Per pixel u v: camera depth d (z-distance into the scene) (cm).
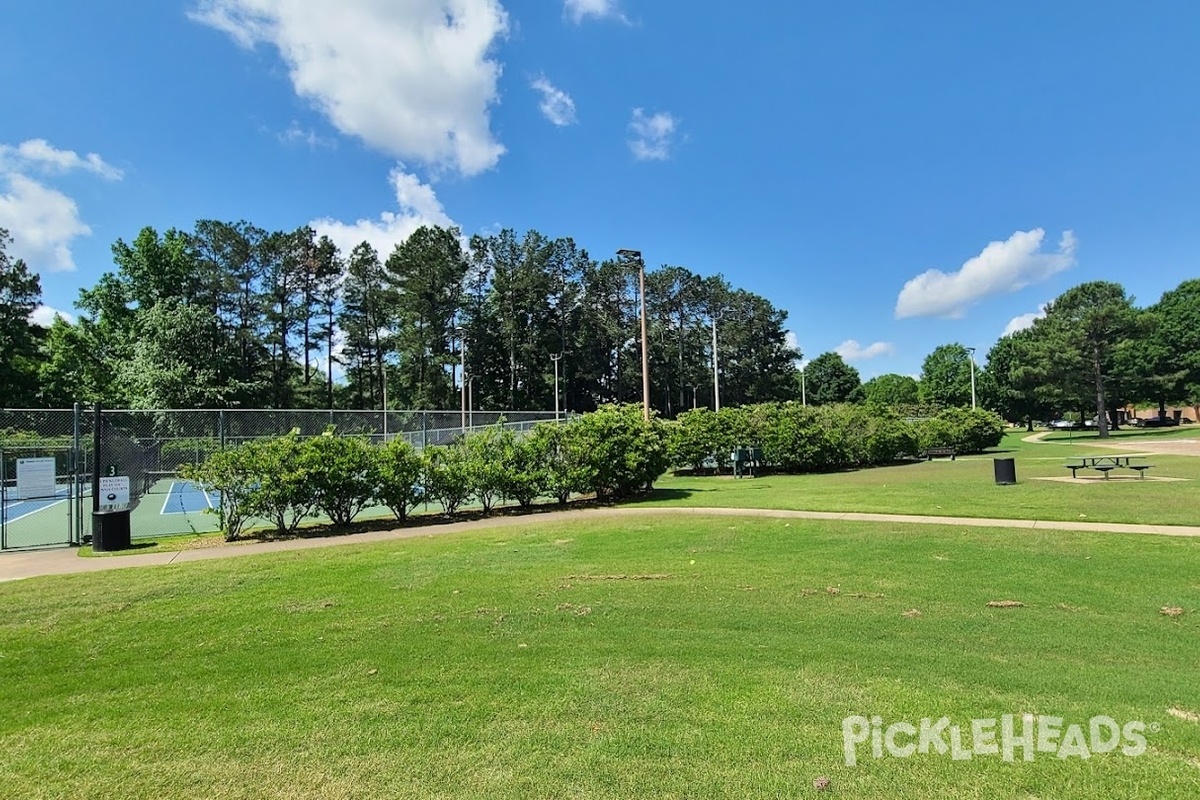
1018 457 2842
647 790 306
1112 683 425
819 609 610
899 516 1173
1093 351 4841
